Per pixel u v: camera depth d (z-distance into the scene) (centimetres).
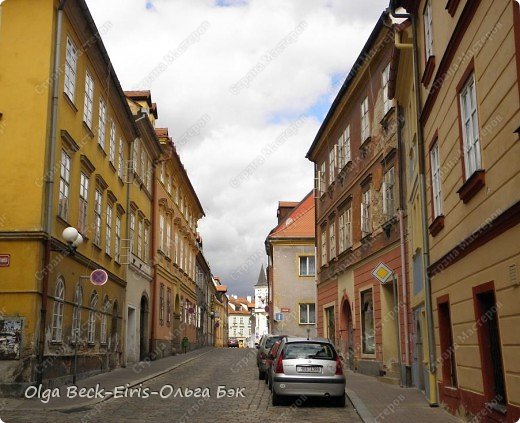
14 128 1633
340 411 1347
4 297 1546
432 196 1330
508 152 808
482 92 915
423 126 1419
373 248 2233
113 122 2456
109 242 2386
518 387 781
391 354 2062
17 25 1686
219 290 9694
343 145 2712
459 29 1025
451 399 1178
